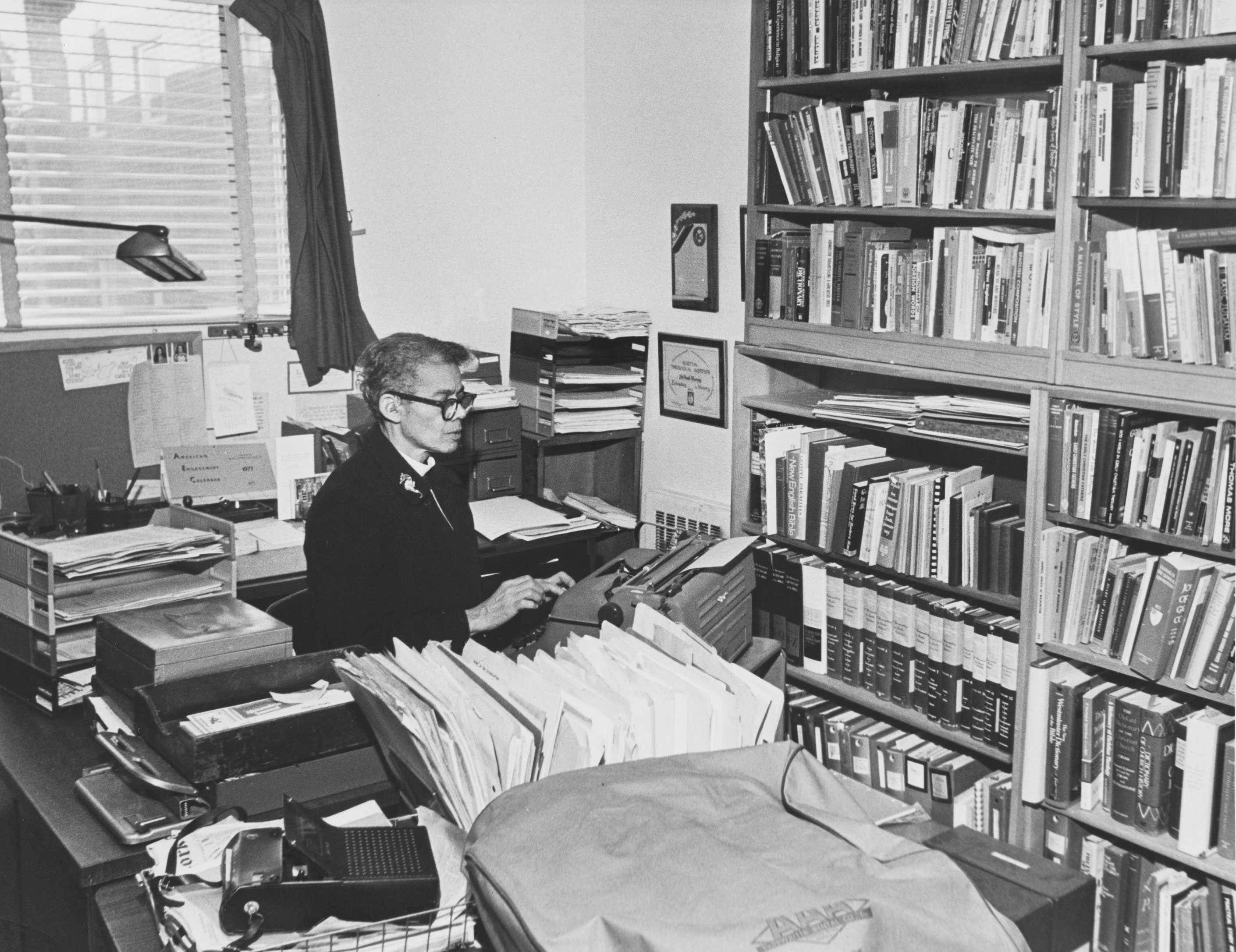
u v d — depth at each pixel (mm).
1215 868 2457
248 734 1948
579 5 4391
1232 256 2336
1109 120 2480
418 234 4195
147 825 1950
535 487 4113
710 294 3979
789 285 3328
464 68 4195
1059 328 2645
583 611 2555
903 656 3115
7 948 2230
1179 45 2348
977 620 2912
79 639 2742
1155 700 2627
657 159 4156
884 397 3152
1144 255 2467
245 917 1494
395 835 1642
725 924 1287
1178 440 2471
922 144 2914
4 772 2365
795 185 3262
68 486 3377
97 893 1855
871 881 1355
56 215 3605
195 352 3799
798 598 3363
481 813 1600
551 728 1709
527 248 4434
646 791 1528
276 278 4016
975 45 2746
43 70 3533
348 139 4008
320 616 2902
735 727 1832
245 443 3721
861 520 3168
